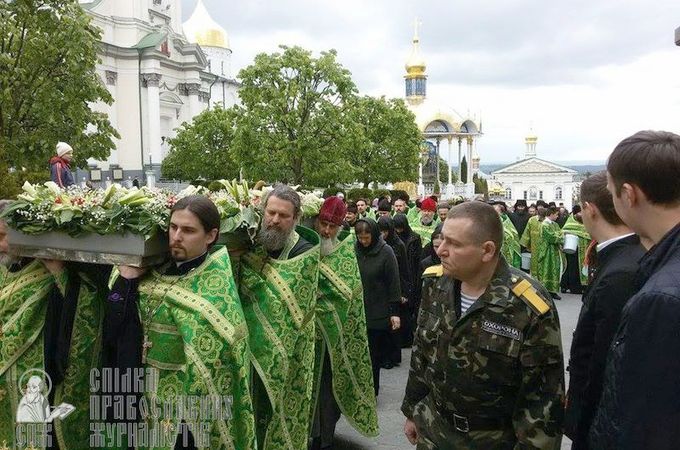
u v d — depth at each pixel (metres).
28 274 3.54
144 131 47.56
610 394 1.99
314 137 28.30
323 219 4.88
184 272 3.38
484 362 2.79
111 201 3.35
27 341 3.49
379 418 6.00
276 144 28.00
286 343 3.97
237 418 3.31
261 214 4.05
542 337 2.74
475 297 2.89
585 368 2.84
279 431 4.04
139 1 48.31
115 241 3.32
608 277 2.73
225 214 3.83
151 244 3.36
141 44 46.69
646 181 2.05
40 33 14.14
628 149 2.11
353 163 39.50
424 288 3.12
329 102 28.20
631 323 1.88
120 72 46.75
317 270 4.22
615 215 2.90
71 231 3.35
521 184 71.50
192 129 43.50
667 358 1.79
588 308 2.84
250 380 3.93
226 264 3.39
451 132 59.53
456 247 2.78
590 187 2.97
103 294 3.68
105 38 45.84
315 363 4.93
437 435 3.00
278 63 27.92
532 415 2.75
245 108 29.36
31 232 3.40
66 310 3.54
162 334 3.31
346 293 4.94
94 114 15.62
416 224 11.37
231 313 3.29
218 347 3.22
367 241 6.58
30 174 12.18
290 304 4.01
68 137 14.92
